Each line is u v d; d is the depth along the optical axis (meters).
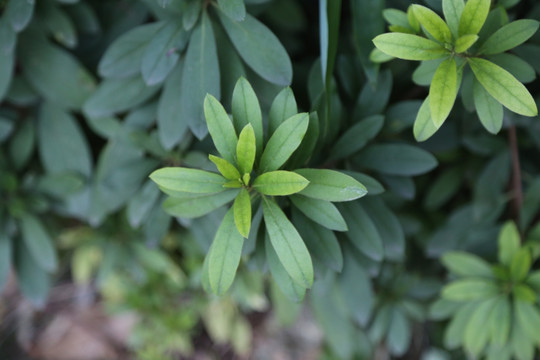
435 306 0.68
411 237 0.77
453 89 0.52
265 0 0.59
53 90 0.66
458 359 0.85
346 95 0.66
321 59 0.58
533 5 0.60
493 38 0.53
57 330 1.02
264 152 0.52
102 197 0.67
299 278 0.52
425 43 0.52
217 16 0.60
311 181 0.52
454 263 0.64
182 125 0.61
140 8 0.66
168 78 0.61
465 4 0.53
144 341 0.90
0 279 0.69
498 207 0.67
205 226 0.64
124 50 0.60
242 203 0.52
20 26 0.59
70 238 0.80
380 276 0.75
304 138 0.54
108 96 0.63
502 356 0.65
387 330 0.89
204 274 0.54
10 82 0.67
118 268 0.87
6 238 0.69
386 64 0.62
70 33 0.64
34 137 0.69
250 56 0.57
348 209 0.58
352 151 0.59
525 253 0.61
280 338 1.00
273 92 0.60
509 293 0.63
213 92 0.57
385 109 0.62
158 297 0.87
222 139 0.52
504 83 0.52
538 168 0.69
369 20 0.58
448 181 0.70
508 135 0.67
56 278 0.96
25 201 0.69
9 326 1.00
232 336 0.93
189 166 0.62
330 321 0.83
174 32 0.58
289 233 0.52
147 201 0.63
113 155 0.67
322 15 0.57
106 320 1.03
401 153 0.60
